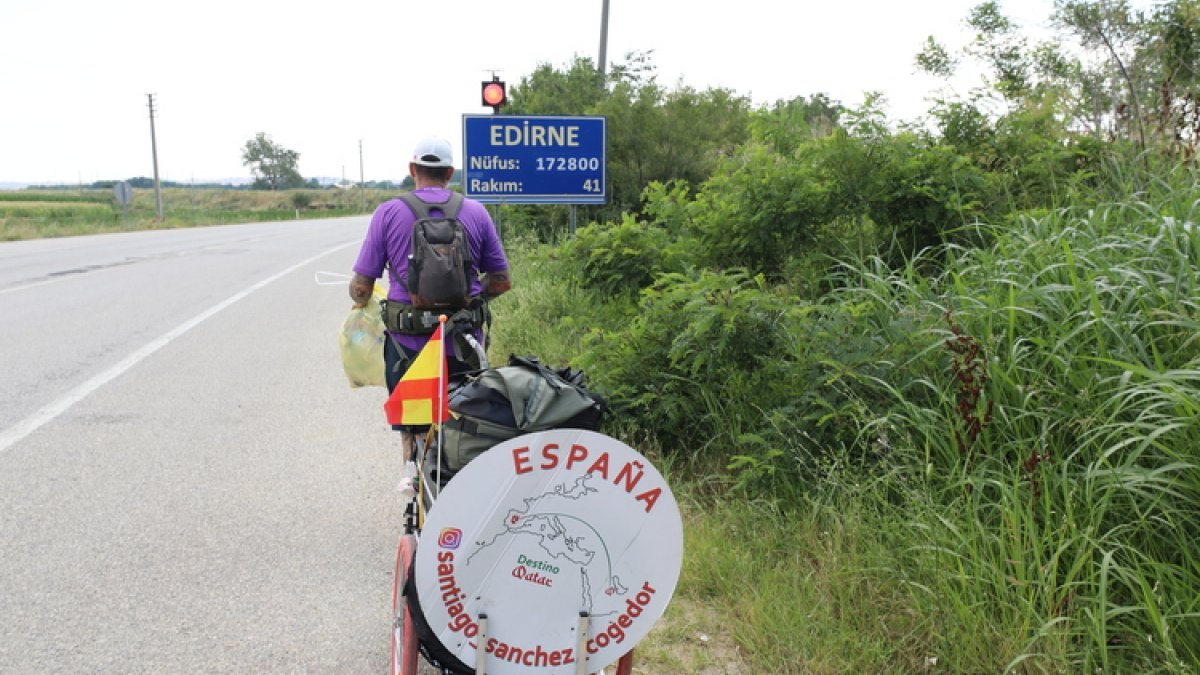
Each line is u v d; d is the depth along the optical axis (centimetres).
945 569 360
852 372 445
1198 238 420
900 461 420
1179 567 330
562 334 784
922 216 657
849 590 372
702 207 760
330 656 371
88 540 477
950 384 435
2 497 535
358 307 419
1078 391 387
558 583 253
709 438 523
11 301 1345
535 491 250
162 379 832
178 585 429
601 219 1392
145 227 4406
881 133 667
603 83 1550
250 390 793
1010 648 324
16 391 782
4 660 363
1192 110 693
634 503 253
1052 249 483
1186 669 300
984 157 721
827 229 703
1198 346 382
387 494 548
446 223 383
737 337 504
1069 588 334
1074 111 807
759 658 349
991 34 991
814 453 456
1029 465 364
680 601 395
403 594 300
